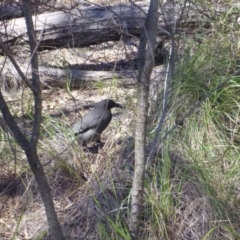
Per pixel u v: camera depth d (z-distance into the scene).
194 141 6.48
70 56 8.95
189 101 6.79
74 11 8.05
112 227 5.77
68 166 6.49
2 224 6.32
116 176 6.34
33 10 4.89
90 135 6.82
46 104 7.99
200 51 7.36
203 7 7.91
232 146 6.45
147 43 4.89
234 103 6.81
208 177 6.14
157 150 6.28
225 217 5.90
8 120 4.38
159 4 5.29
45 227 6.20
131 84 8.04
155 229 5.83
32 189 6.58
